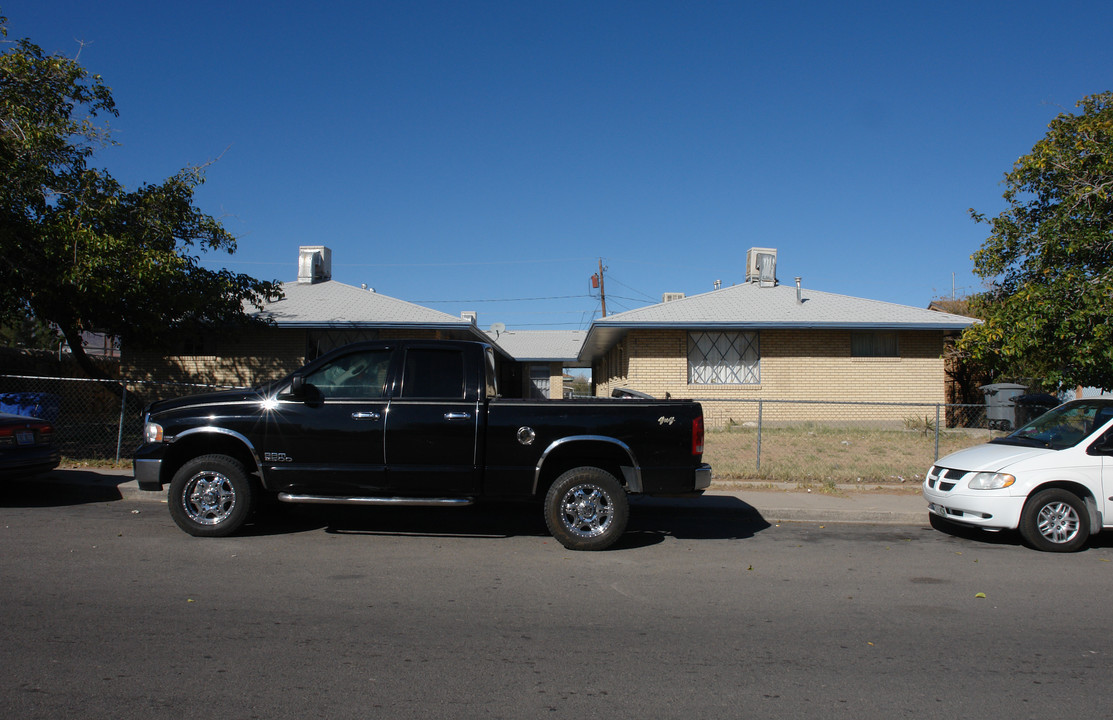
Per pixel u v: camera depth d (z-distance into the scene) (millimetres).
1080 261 10352
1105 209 10195
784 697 3992
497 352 25297
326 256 22766
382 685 4027
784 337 18734
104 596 5461
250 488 7469
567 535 7305
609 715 3729
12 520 8070
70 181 12094
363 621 5070
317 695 3883
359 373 7566
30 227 11344
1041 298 9836
